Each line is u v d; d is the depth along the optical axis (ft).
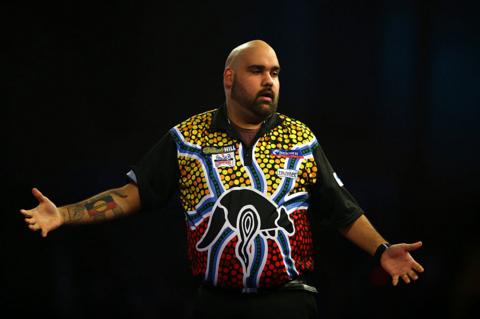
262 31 70.54
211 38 68.80
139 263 52.95
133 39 66.39
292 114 71.20
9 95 61.72
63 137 61.87
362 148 69.51
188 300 50.55
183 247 54.03
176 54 67.67
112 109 64.85
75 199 59.41
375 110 72.02
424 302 48.80
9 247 53.06
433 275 50.16
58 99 63.10
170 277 52.29
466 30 72.59
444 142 71.77
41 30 63.87
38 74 63.05
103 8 65.51
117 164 62.28
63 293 50.83
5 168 58.95
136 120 65.51
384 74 72.38
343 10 72.18
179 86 67.31
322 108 71.67
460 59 72.59
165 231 54.34
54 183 59.52
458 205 65.21
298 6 71.31
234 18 69.62
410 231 61.87
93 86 64.69
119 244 53.31
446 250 53.06
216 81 68.18
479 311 46.44
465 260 49.32
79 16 64.90
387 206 64.13
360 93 72.18
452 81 72.84
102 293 50.72
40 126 61.67
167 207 54.65
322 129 71.00
